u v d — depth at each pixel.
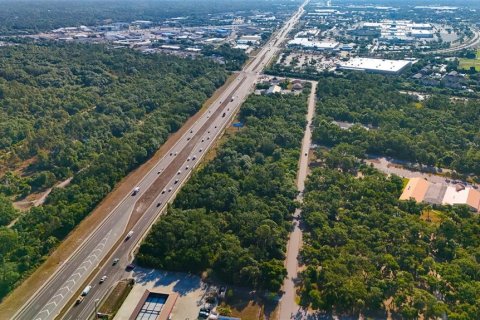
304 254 197.25
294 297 178.38
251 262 184.12
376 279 177.25
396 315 168.12
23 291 177.75
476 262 190.00
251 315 169.12
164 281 186.50
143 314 162.38
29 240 199.62
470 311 160.88
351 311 170.25
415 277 187.62
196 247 198.25
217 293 179.25
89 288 180.38
